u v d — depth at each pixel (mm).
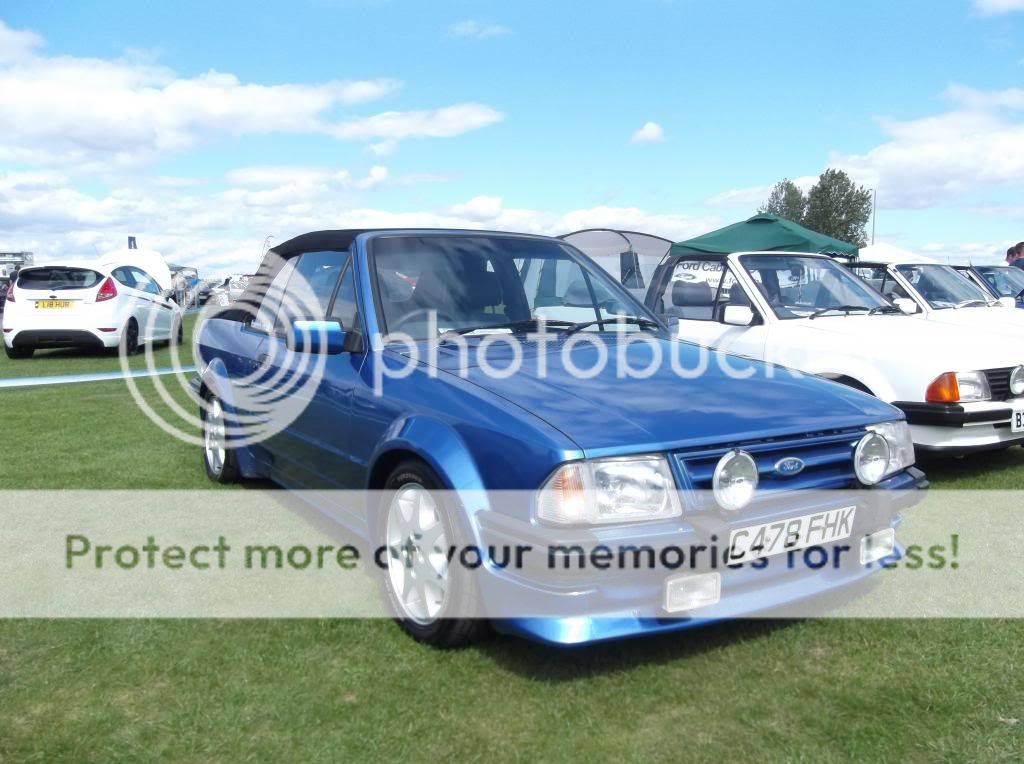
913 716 2498
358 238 3975
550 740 2396
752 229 12812
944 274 9016
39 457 5973
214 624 3180
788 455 2807
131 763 2299
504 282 3959
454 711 2553
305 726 2479
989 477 5270
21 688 2709
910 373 5184
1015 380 5250
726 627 3094
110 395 9055
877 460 2959
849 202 82688
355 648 2977
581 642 2477
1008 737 2383
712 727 2453
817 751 2328
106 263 13766
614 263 13562
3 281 23047
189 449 6262
